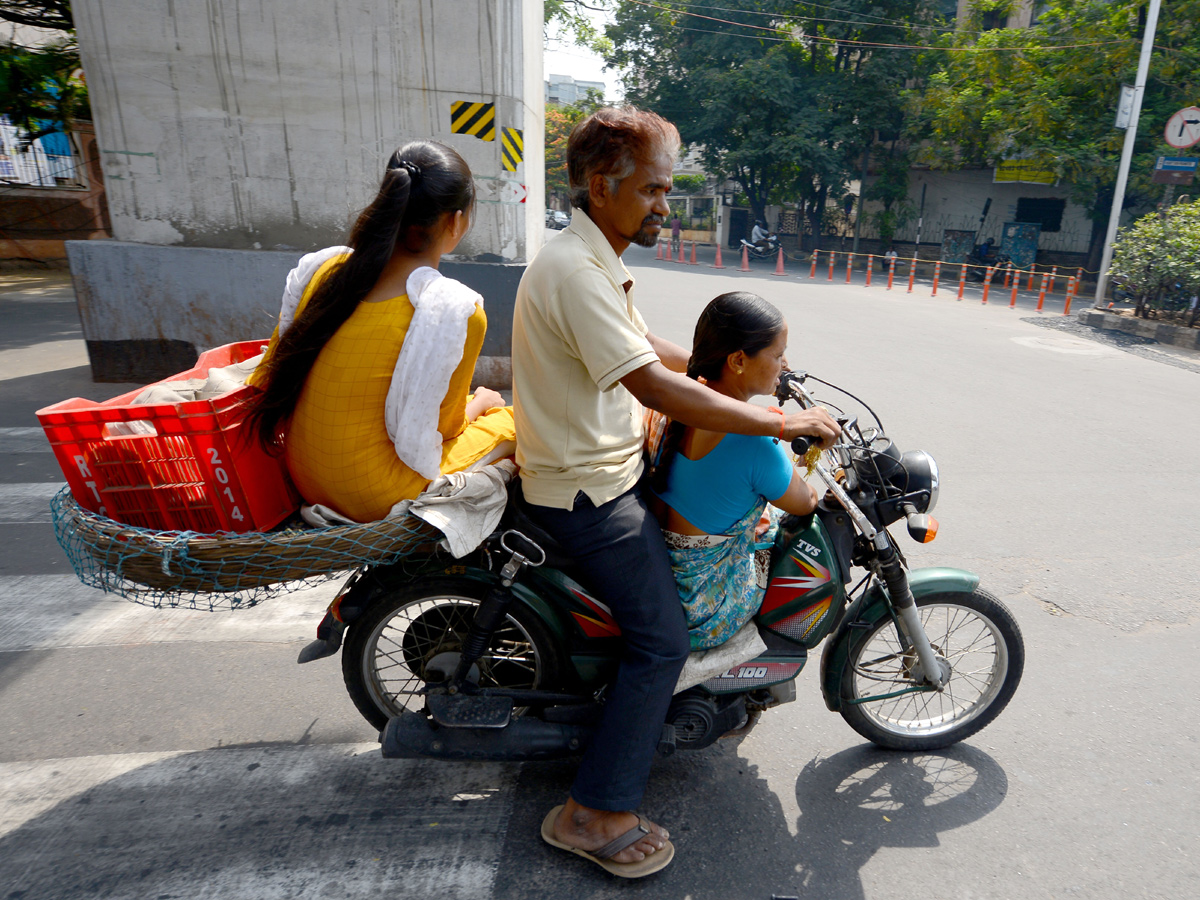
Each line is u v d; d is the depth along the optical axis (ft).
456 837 7.26
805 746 8.71
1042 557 13.29
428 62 19.65
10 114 42.01
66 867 6.81
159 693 9.32
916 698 9.69
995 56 65.77
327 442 6.30
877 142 87.97
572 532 6.51
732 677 7.43
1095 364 29.96
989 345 33.45
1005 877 6.98
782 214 105.29
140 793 7.72
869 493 7.38
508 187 20.54
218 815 7.46
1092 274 66.39
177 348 21.07
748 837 7.37
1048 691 9.79
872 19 78.18
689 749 7.57
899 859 7.16
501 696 7.27
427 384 6.13
